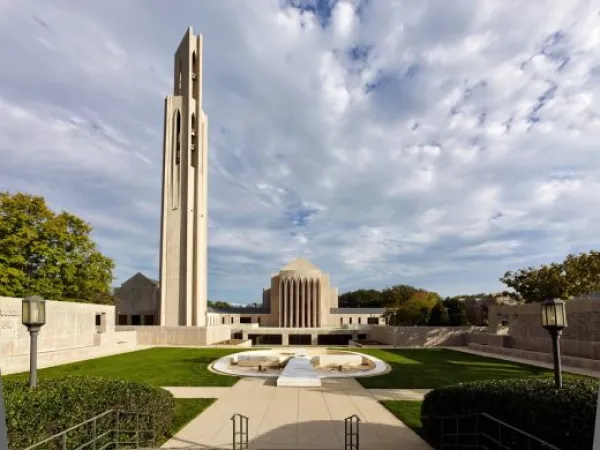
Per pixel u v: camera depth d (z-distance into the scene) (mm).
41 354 28609
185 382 20938
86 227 45000
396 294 119625
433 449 10703
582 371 24969
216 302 139250
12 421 7961
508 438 8461
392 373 23672
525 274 46938
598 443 5211
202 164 59062
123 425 9820
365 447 10859
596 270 38688
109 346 38000
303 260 99312
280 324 94750
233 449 10242
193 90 58969
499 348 35781
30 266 40562
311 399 16812
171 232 55219
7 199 38844
